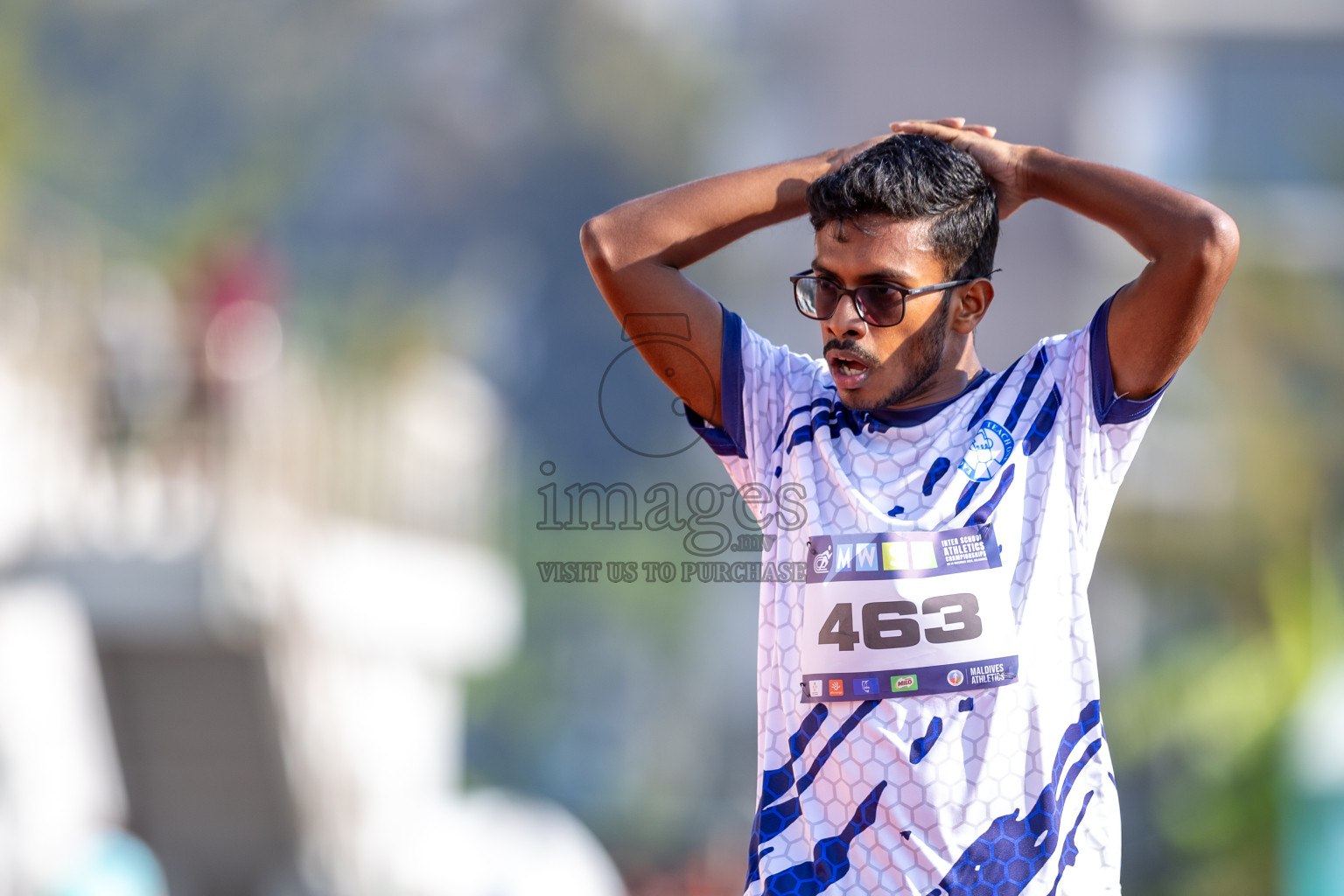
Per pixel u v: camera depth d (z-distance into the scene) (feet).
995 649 26.32
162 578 102.58
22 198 161.79
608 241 30.32
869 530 27.04
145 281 117.08
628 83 418.10
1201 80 268.82
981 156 29.53
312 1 414.21
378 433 129.59
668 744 324.39
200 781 114.01
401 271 411.34
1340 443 174.81
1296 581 150.61
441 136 422.00
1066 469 27.94
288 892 117.60
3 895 125.49
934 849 25.89
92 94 395.96
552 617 330.75
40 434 106.01
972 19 266.98
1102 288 242.37
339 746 119.55
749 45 419.54
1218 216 26.84
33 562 107.04
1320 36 264.11
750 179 30.60
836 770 26.53
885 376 27.58
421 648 142.92
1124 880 145.07
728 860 204.23
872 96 271.69
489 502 191.72
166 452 104.42
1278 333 181.47
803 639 27.09
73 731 138.72
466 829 134.82
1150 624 182.80
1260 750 131.23
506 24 426.51
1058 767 26.50
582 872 132.05
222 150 408.46
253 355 106.11
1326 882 110.73
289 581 107.45
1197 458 182.50
